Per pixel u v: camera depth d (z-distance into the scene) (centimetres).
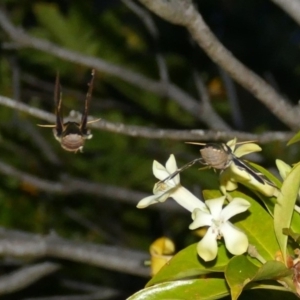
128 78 309
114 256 281
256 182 234
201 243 229
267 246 235
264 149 351
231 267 228
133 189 382
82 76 379
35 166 380
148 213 420
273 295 241
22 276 301
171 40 390
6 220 379
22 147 383
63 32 350
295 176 231
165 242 243
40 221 387
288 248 234
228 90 377
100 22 356
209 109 322
